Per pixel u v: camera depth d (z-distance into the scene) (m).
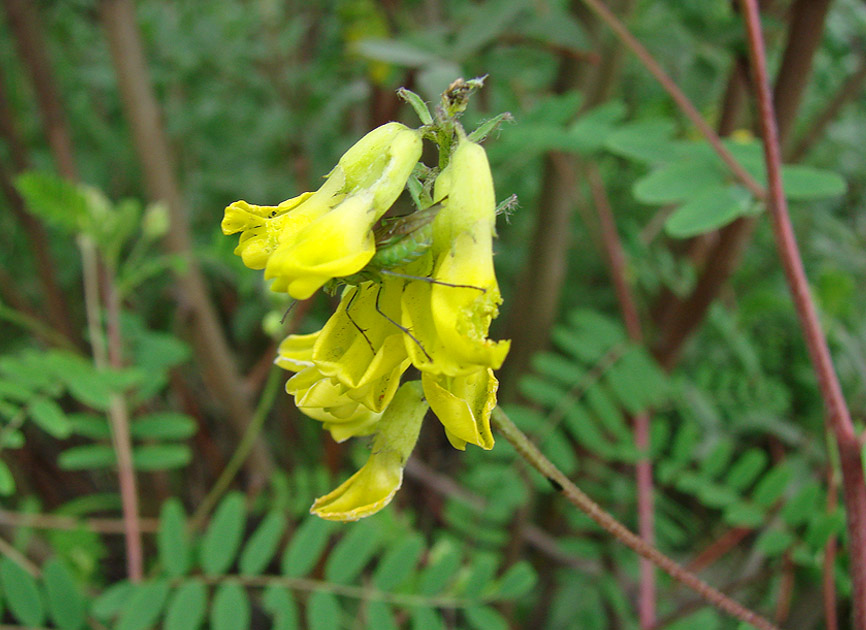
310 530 0.11
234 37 0.23
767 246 0.21
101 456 0.13
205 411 0.23
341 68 0.23
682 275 0.18
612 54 0.16
